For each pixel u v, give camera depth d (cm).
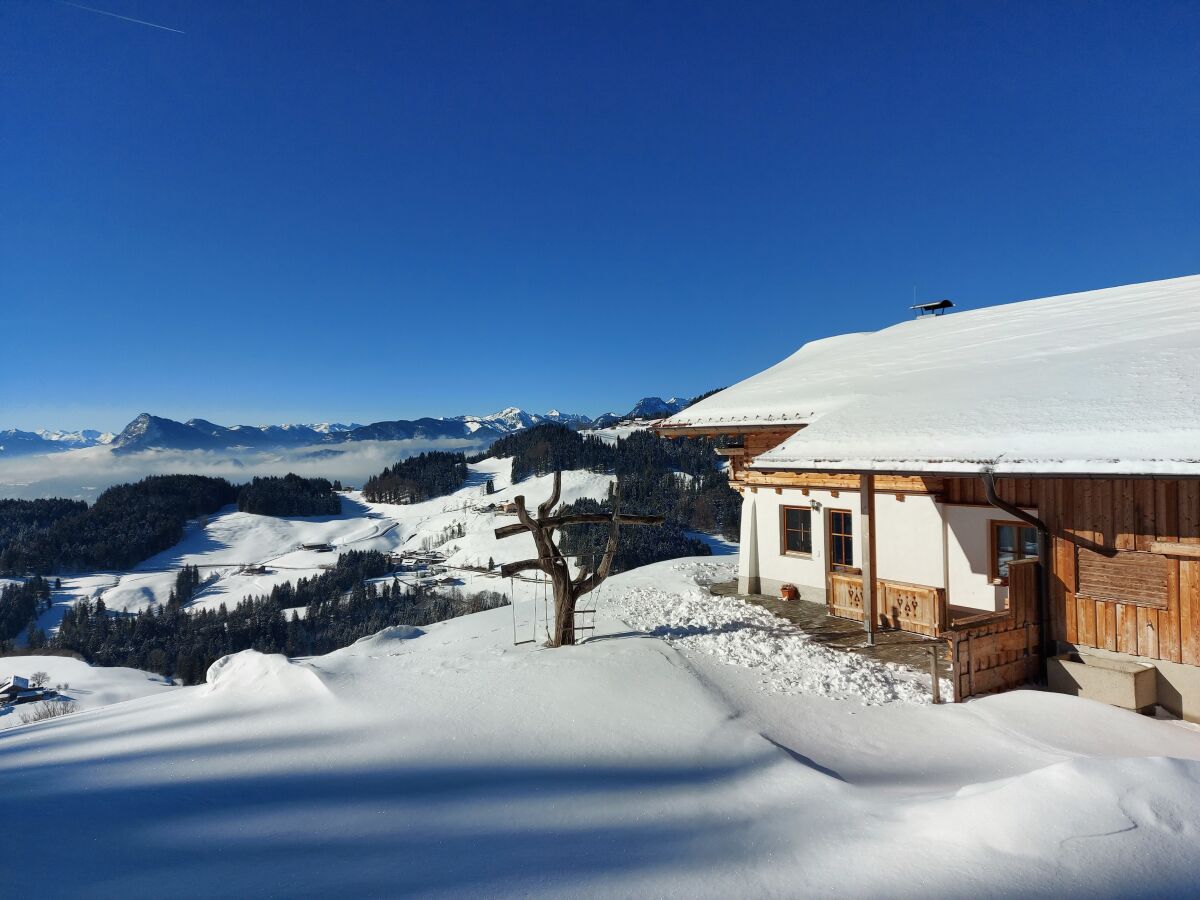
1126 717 586
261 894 312
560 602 966
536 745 563
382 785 475
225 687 829
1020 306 1483
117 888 318
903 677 766
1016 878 291
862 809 394
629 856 351
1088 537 688
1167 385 664
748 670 788
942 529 987
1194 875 288
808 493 1211
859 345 1589
